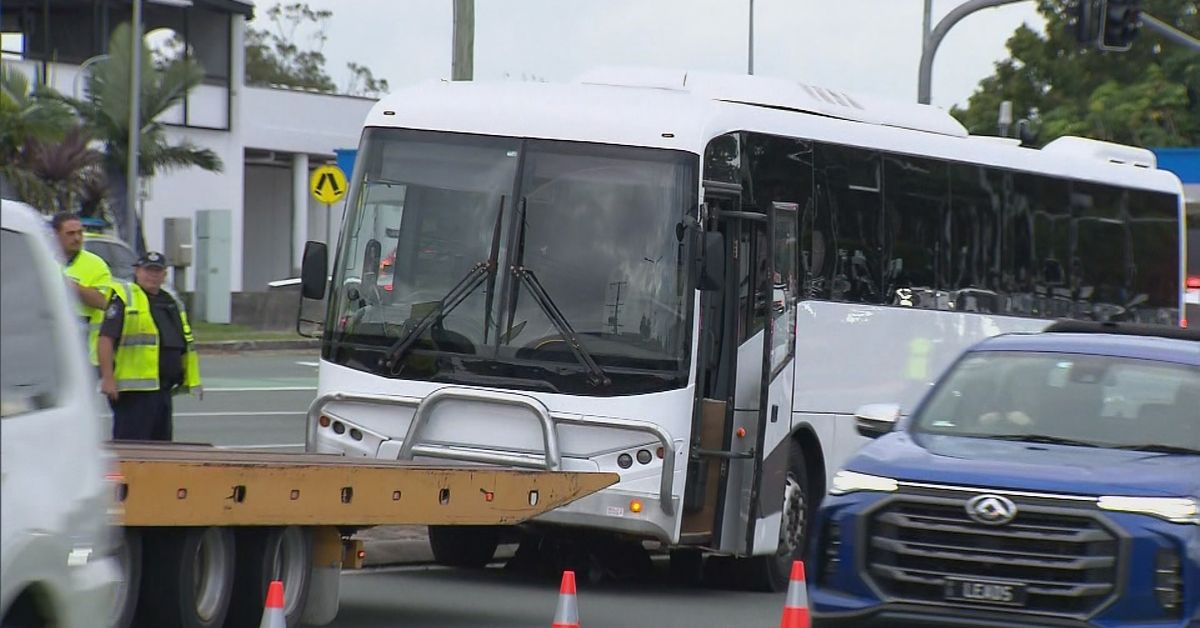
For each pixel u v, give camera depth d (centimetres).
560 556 4706
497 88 4472
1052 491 2898
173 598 3100
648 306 4219
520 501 3778
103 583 2138
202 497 3042
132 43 15150
